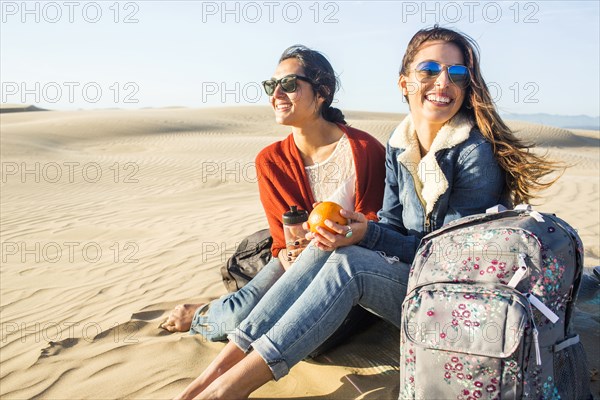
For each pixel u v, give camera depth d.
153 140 32.09
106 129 35.03
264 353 2.41
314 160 3.53
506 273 2.15
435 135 2.87
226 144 27.67
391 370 2.81
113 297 4.64
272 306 2.62
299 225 3.07
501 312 2.04
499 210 2.50
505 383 2.01
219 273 5.02
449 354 2.09
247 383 2.40
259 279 3.13
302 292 2.65
